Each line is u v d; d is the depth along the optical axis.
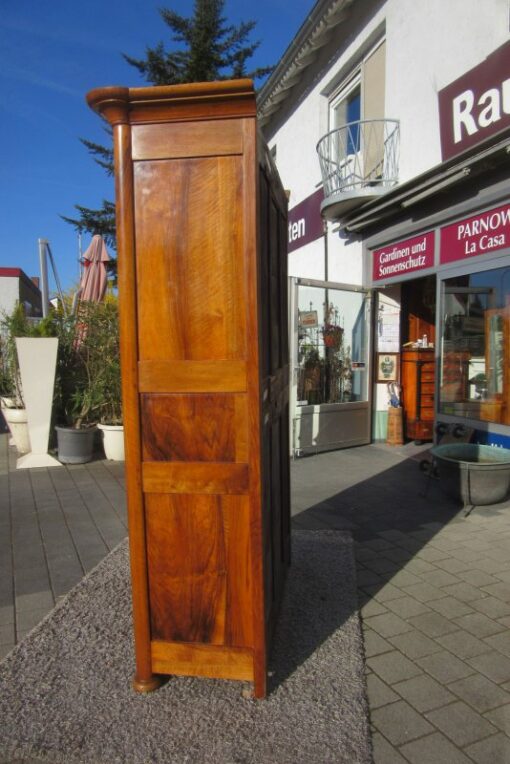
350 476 5.93
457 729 2.13
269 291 2.61
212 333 2.17
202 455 2.21
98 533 4.29
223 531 2.23
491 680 2.43
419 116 6.37
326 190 7.84
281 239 3.14
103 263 7.89
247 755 1.98
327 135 7.40
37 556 3.85
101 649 2.64
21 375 6.48
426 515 4.64
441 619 2.95
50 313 7.25
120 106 2.09
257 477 2.18
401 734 2.10
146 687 2.32
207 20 20.34
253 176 2.07
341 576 3.42
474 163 5.13
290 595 3.17
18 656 2.59
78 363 7.09
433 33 6.09
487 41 5.33
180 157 2.11
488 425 5.65
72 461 6.62
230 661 2.28
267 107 10.87
